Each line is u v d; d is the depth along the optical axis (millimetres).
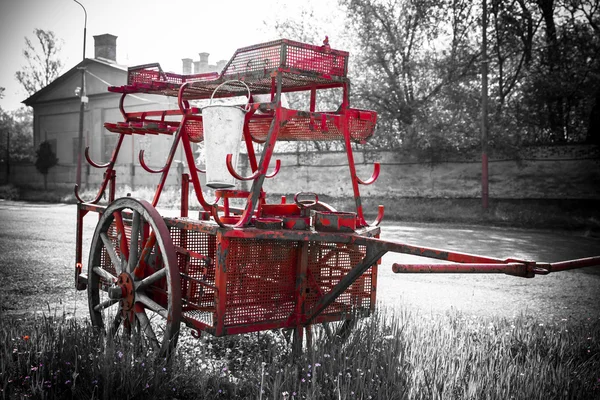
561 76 20594
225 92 5164
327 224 3855
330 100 23984
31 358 3652
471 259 3164
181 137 4441
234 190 3977
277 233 3576
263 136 5160
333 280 4168
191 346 4305
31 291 6402
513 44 22078
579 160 18656
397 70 23469
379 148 23609
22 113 66938
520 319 5145
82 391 3291
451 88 22219
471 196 20781
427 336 4305
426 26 23094
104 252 4844
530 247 11492
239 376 3641
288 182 25469
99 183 38406
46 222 15484
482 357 3922
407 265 2908
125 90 5160
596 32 20375
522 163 19625
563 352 4238
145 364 3523
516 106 21719
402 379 3463
